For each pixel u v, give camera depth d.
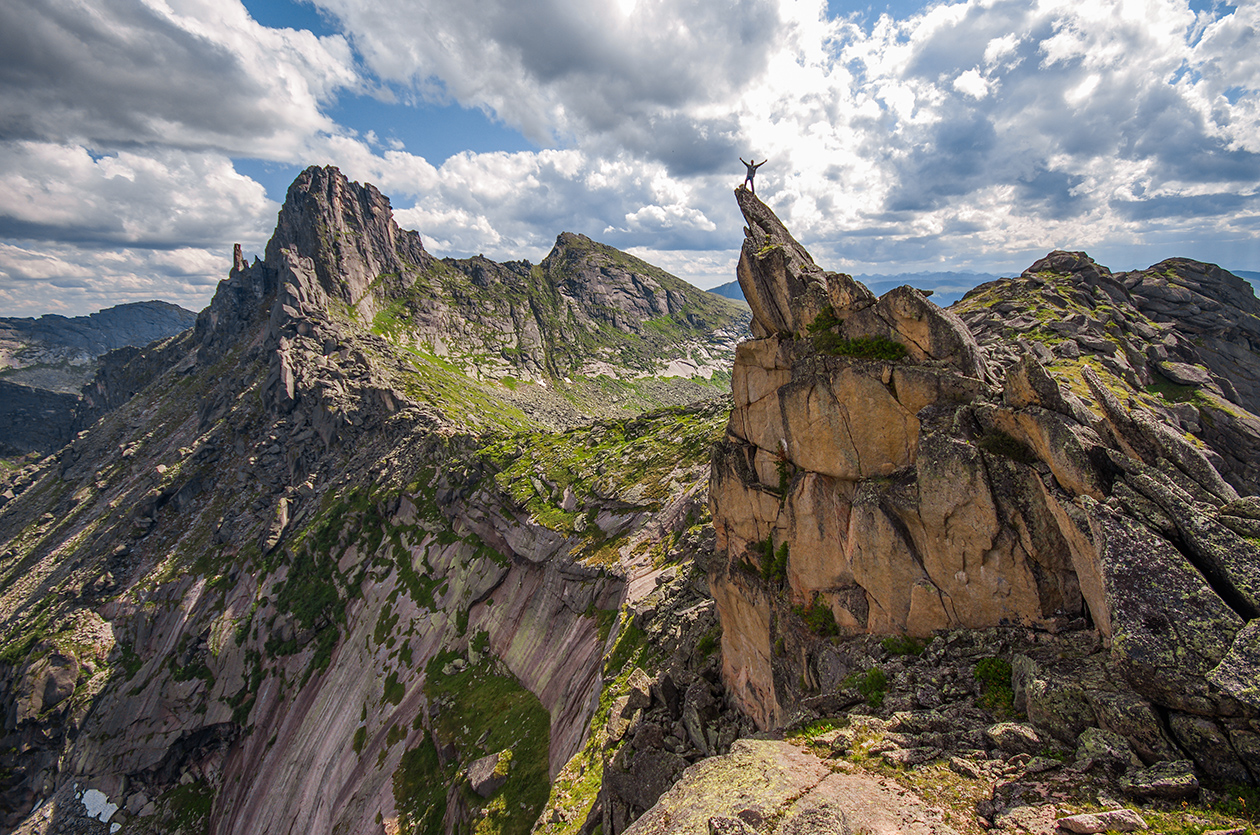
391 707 96.44
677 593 57.12
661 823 18.22
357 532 149.12
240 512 181.50
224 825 106.69
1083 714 15.54
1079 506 18.80
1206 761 13.44
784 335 29.23
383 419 189.88
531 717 71.38
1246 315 47.72
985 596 21.06
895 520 23.23
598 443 125.88
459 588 110.00
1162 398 38.88
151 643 155.00
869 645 23.55
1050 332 44.22
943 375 23.31
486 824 57.62
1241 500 16.42
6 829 132.62
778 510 29.27
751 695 30.56
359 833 77.31
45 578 194.25
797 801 16.19
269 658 131.88
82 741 136.88
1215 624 14.50
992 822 13.73
